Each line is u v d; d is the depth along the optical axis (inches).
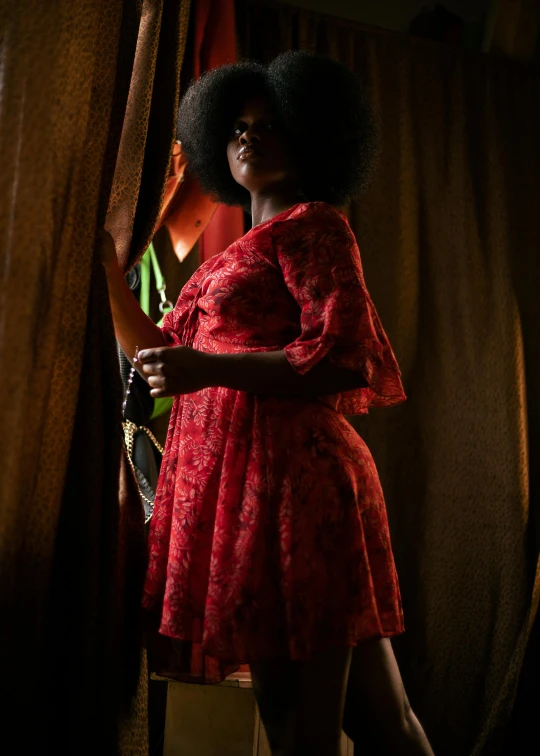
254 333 50.8
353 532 47.1
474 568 104.0
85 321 52.2
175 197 88.3
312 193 59.3
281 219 52.2
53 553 49.5
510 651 101.2
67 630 50.3
